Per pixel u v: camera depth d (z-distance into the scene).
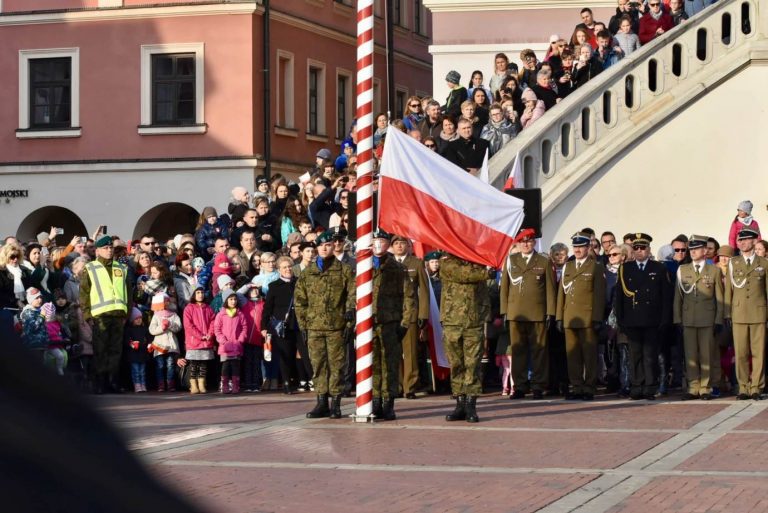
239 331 21.36
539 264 19.73
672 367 21.05
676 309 19.20
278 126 43.19
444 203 16.47
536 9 33.62
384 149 16.78
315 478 11.55
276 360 21.67
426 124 25.73
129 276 21.66
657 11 26.91
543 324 19.69
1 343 0.97
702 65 25.78
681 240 20.83
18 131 43.31
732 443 13.73
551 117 24.62
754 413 16.98
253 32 41.84
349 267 16.67
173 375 21.78
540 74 26.33
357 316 16.22
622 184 25.52
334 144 47.53
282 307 20.88
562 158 24.94
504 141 25.03
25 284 20.45
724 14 25.94
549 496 10.42
